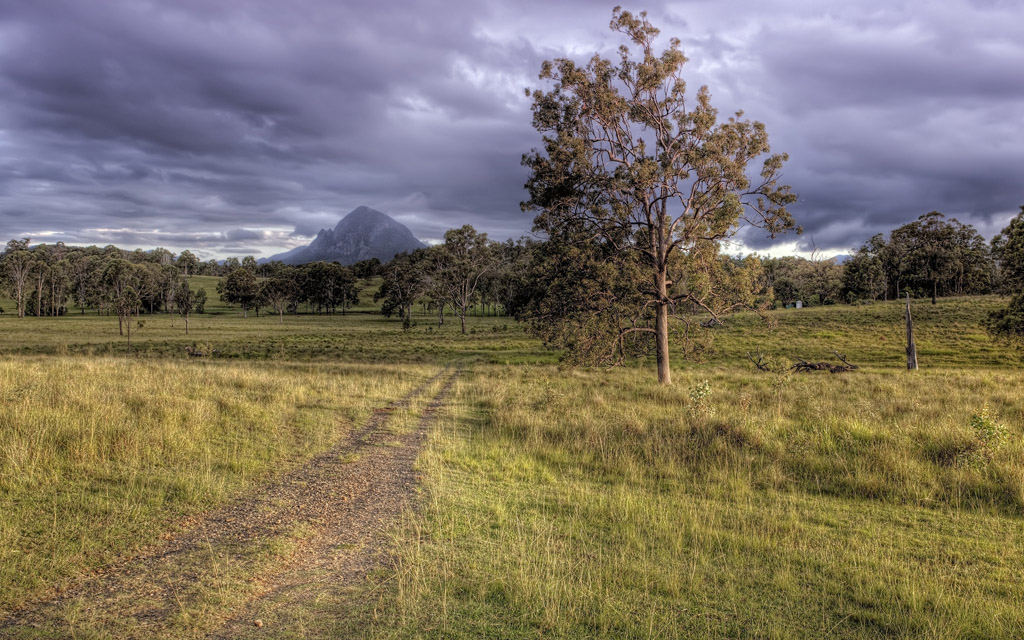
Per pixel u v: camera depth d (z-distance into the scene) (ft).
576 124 76.59
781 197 73.05
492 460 30.48
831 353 124.36
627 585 15.47
